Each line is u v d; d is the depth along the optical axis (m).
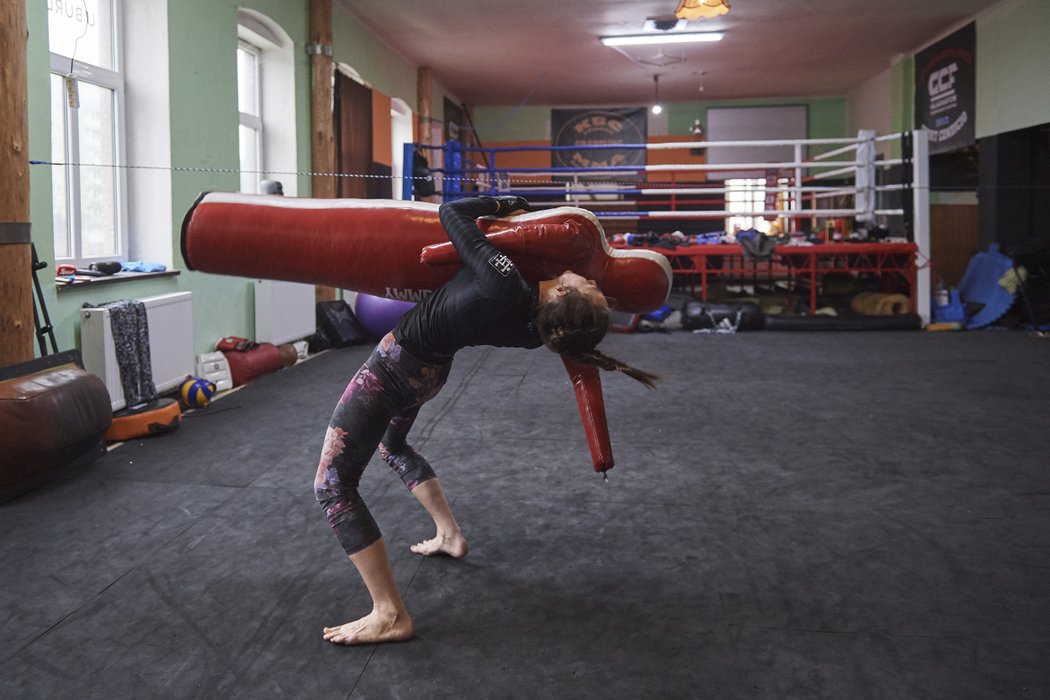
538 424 4.23
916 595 2.23
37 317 3.53
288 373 5.86
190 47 5.20
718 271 8.64
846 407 4.59
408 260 2.01
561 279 1.82
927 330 8.22
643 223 14.35
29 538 2.70
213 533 2.74
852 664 1.89
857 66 11.63
